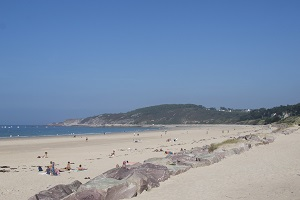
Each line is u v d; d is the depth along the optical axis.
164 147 44.69
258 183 14.91
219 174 17.72
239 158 24.23
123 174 14.62
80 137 82.31
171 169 17.84
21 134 116.19
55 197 12.70
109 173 14.91
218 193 13.27
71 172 22.34
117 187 12.88
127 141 62.19
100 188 12.59
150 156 32.22
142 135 88.50
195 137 72.06
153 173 16.25
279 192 12.86
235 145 29.89
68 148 46.94
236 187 14.28
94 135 94.75
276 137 45.75
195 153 27.03
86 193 12.29
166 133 96.50
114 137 79.50
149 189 14.20
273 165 20.06
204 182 15.66
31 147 50.06
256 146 33.19
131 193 12.97
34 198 12.63
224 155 24.75
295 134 53.34
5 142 63.03
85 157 33.28
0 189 16.64
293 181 14.88
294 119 111.38
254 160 22.83
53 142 62.19
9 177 20.52
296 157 23.50
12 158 33.94
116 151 39.91
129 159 29.86
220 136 71.25
